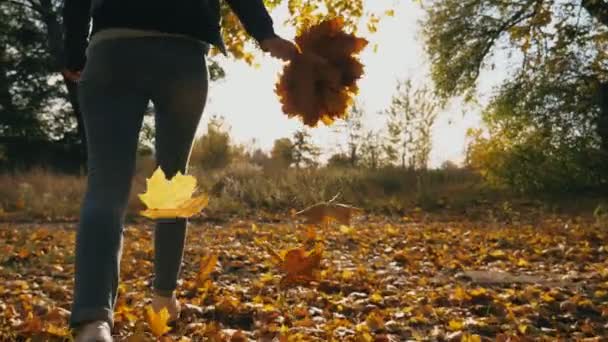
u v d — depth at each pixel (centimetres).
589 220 1225
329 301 462
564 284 566
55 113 2484
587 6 1642
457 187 1736
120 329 350
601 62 1606
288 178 1595
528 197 1609
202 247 777
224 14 590
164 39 255
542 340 380
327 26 200
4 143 2366
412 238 938
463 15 1942
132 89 257
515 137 1648
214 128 2348
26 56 2394
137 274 586
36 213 1216
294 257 219
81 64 277
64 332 322
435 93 1994
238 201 1423
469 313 456
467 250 833
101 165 242
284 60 212
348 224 175
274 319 396
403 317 436
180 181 145
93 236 227
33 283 526
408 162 2069
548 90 1599
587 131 1593
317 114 200
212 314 409
